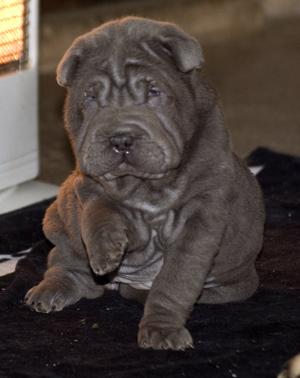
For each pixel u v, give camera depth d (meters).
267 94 8.19
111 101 3.75
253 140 7.09
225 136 3.97
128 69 3.75
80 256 4.27
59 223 4.36
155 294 3.88
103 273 3.72
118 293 4.43
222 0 10.73
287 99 8.05
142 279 4.20
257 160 6.04
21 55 5.64
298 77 8.70
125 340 3.93
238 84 8.49
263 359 3.69
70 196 4.21
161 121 3.75
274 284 4.49
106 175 3.77
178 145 3.77
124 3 10.40
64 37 9.48
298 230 5.11
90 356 3.78
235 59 9.35
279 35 10.28
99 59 3.81
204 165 3.90
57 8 9.94
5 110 5.55
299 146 6.95
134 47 3.80
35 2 5.67
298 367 3.54
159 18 10.29
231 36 10.25
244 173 4.14
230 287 4.27
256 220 4.18
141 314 4.20
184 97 3.83
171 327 3.81
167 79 3.78
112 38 3.84
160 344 3.78
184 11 10.48
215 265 4.13
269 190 5.65
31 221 5.30
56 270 4.35
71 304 4.30
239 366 3.63
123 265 4.11
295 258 4.78
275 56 9.44
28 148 5.77
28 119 5.72
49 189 5.86
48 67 8.82
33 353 3.82
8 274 4.68
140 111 3.71
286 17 10.98
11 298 4.33
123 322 4.12
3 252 4.98
